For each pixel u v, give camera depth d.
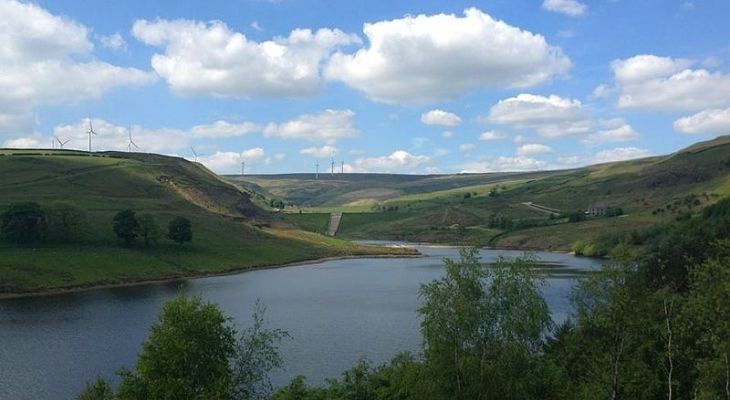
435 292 42.56
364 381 55.97
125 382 45.34
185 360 43.56
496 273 43.19
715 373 38.22
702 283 42.62
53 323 102.62
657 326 42.91
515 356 40.62
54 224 183.75
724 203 173.38
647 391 41.94
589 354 45.59
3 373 71.81
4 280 141.50
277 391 58.69
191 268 190.00
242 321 103.56
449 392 40.84
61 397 63.75
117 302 127.62
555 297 117.94
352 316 108.69
